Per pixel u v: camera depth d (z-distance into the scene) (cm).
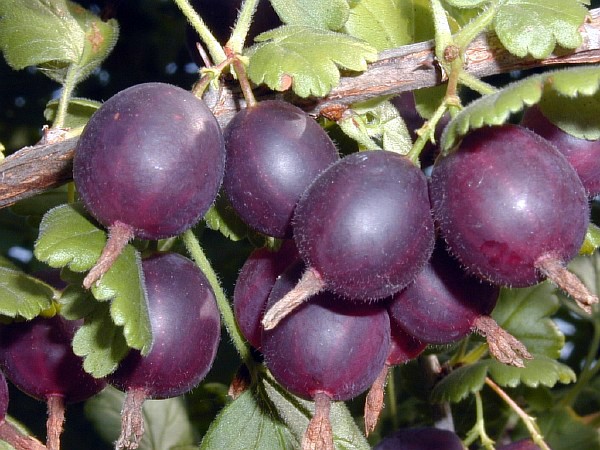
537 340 23
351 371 12
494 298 12
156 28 30
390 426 26
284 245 14
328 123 16
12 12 17
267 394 16
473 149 11
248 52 14
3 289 14
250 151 12
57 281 16
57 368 15
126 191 11
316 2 15
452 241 11
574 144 13
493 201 11
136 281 12
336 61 13
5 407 14
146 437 24
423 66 14
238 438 15
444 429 20
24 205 20
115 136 11
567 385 29
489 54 14
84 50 17
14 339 15
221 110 14
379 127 16
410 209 11
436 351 19
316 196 11
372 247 11
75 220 12
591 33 14
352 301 12
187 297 13
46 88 29
